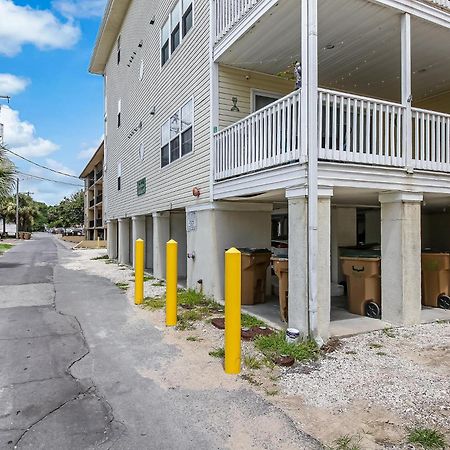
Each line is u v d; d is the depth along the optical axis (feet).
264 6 20.68
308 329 17.33
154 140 41.60
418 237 20.86
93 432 10.57
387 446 9.71
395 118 21.79
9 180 53.83
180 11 33.65
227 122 27.96
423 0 20.71
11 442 10.11
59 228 278.05
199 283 29.32
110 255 67.46
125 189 55.52
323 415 11.31
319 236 17.66
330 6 19.71
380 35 23.06
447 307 24.18
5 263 56.24
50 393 12.98
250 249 25.43
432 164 21.40
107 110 70.44
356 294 22.80
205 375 14.34
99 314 23.97
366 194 22.25
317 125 17.84
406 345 17.40
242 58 26.76
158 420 11.18
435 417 11.05
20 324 21.65
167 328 20.71
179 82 33.91
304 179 17.62
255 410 11.66
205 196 28.37
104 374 14.57
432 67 28.09
